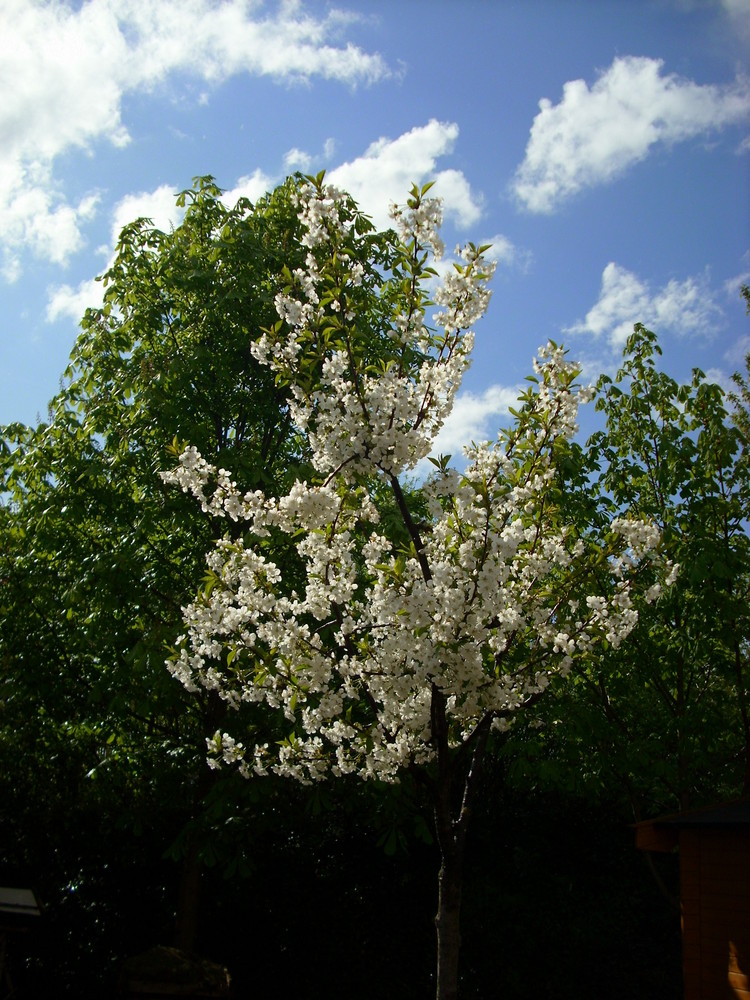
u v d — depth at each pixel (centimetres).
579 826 1206
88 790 1067
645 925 1104
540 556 580
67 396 1021
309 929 1067
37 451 971
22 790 1059
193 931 937
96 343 1012
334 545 562
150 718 959
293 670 548
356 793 903
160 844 1048
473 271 537
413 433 521
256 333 1012
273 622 546
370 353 914
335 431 522
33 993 977
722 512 950
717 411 965
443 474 518
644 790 1100
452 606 505
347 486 563
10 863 1021
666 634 974
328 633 816
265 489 957
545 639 575
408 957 1065
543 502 593
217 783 827
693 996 661
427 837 873
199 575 939
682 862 696
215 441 1017
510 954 1069
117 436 995
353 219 1023
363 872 1106
